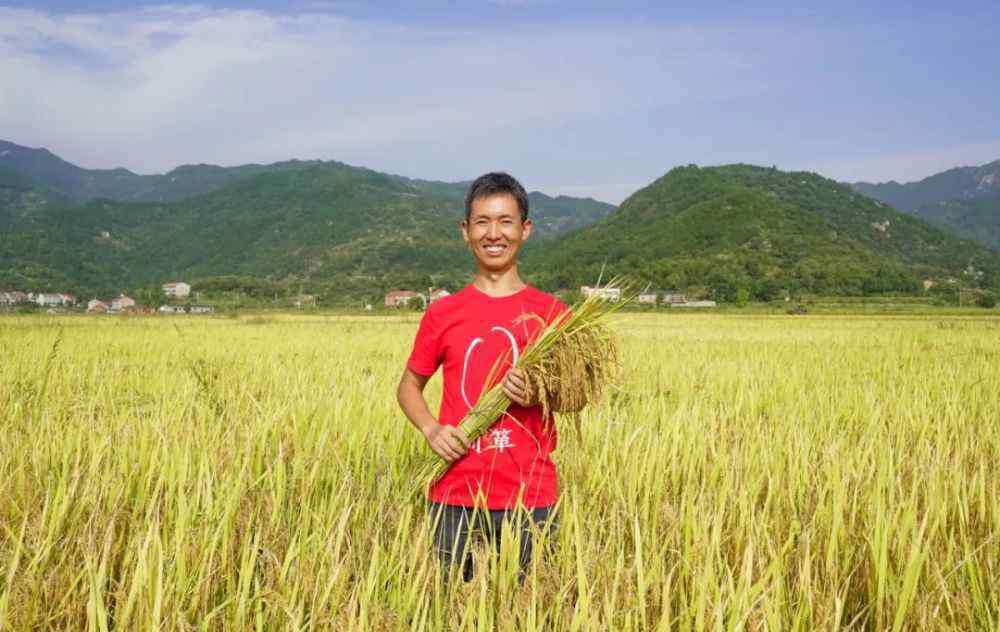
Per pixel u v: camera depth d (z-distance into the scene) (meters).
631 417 6.41
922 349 19.69
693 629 2.65
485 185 3.09
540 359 2.86
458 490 2.97
